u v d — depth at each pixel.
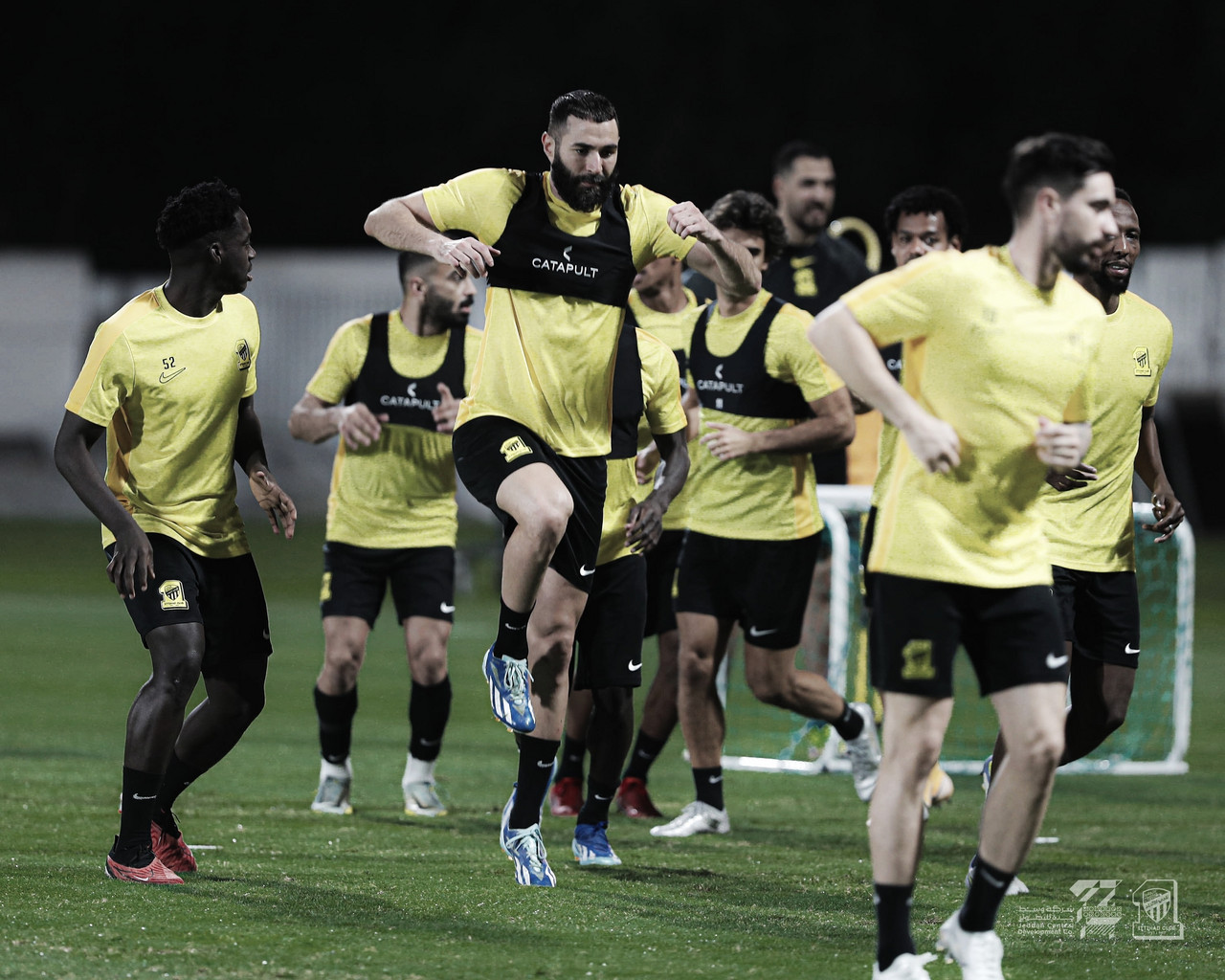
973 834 22.55
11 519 91.12
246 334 17.30
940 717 12.77
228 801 23.66
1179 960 14.54
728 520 21.77
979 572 12.71
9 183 110.44
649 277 25.00
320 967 13.30
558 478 16.78
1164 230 104.00
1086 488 18.69
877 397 12.48
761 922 15.62
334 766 23.06
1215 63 103.75
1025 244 12.56
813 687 23.16
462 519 89.50
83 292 97.62
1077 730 19.53
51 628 47.28
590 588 18.48
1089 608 19.02
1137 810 25.31
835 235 32.41
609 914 15.80
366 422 22.70
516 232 17.03
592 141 16.55
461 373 23.73
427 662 23.14
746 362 21.86
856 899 16.98
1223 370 91.75
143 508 16.97
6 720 31.06
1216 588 66.25
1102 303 18.34
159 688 16.44
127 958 13.34
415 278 23.59
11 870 17.14
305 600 57.03
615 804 24.39
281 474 92.88
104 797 22.95
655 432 19.56
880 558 12.95
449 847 20.06
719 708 22.00
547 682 17.75
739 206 21.59
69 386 96.88
